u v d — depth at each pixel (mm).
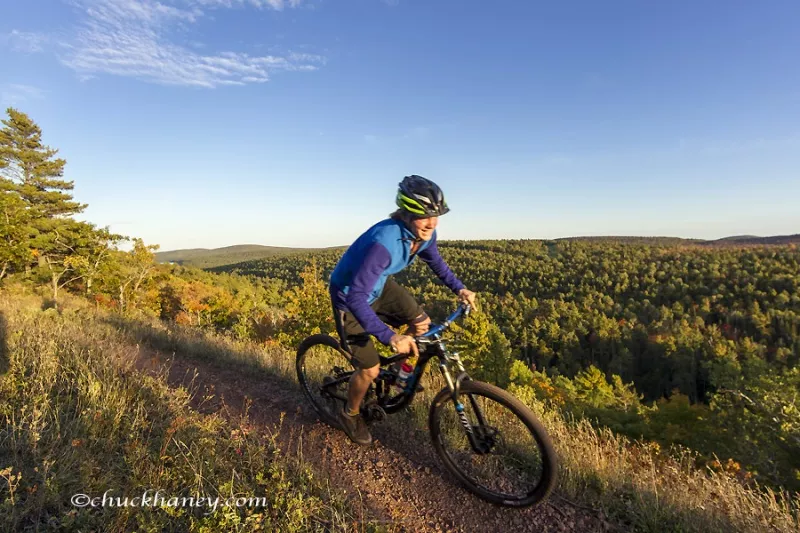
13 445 2600
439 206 2633
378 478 3021
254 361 5648
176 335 7180
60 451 2623
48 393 3342
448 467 3023
